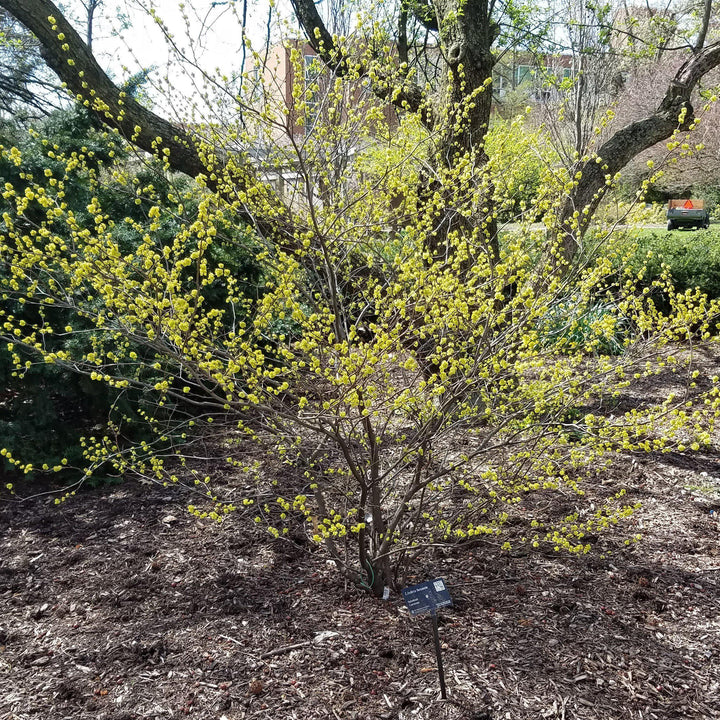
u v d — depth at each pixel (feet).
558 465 11.14
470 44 17.54
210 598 10.86
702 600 10.55
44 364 14.96
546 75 23.34
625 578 11.23
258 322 10.03
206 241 7.76
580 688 8.63
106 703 8.57
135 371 15.35
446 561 11.74
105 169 17.47
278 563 11.92
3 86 27.32
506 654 9.26
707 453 16.51
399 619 10.09
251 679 8.90
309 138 10.30
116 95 17.25
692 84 19.44
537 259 15.30
